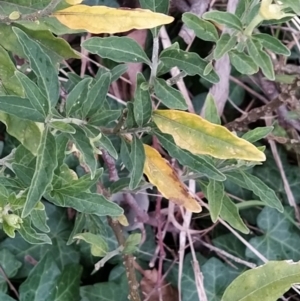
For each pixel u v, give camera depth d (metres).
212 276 0.43
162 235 0.42
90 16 0.25
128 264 0.35
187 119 0.26
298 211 0.45
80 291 0.40
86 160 0.25
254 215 0.45
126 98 0.45
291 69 0.43
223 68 0.43
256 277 0.28
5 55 0.27
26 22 0.28
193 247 0.43
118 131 0.29
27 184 0.26
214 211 0.30
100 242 0.34
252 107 0.48
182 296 0.42
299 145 0.43
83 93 0.26
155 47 0.27
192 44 0.46
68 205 0.26
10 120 0.27
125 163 0.30
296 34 0.46
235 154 0.25
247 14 0.26
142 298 0.43
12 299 0.37
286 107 0.45
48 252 0.40
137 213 0.40
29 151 0.28
